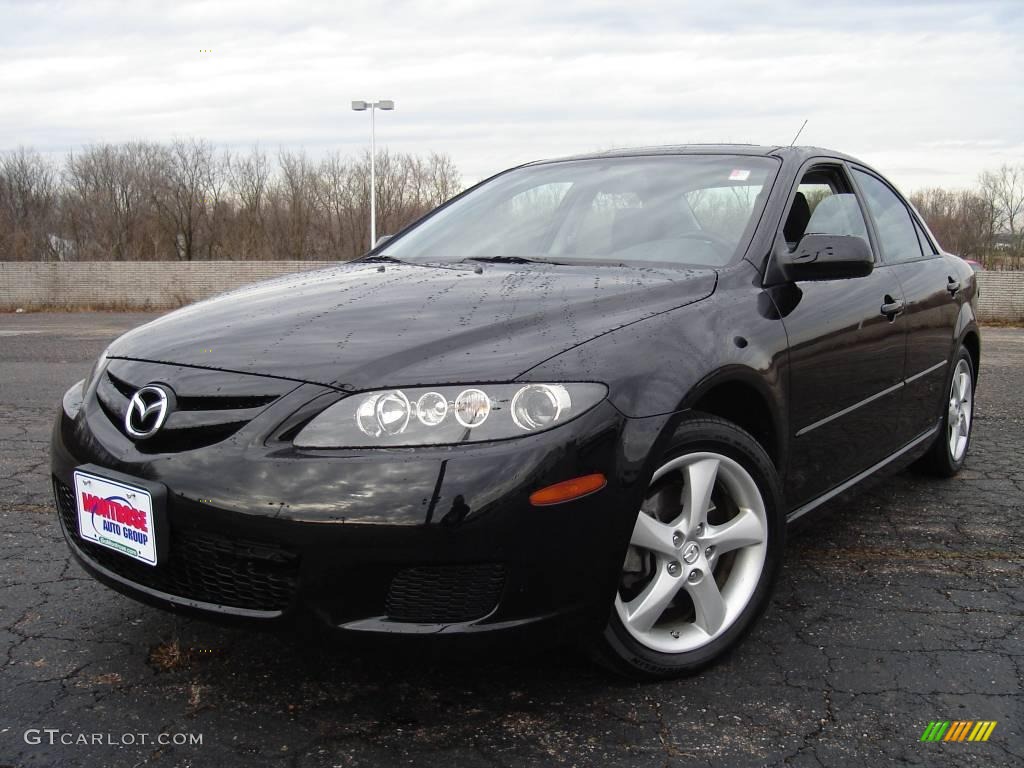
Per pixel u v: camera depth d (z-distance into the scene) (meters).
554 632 2.06
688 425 2.26
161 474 2.07
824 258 2.72
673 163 3.38
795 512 2.86
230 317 2.49
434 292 2.53
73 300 22.48
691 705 2.25
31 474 4.34
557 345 2.15
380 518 1.91
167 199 41.12
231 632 2.63
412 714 2.20
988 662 2.50
